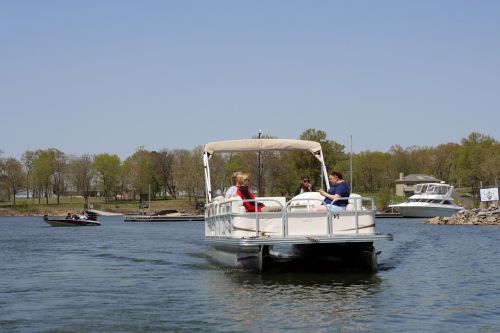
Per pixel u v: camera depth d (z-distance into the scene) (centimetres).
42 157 14462
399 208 8694
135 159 15188
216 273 1748
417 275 1673
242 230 1609
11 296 1384
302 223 1599
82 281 1636
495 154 11725
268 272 1689
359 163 13400
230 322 1062
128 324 1058
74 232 5434
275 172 5256
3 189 14562
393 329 1002
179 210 12094
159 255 2445
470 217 6606
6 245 3400
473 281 1550
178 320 1085
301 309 1169
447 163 14700
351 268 1730
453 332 980
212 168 7944
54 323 1075
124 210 13788
